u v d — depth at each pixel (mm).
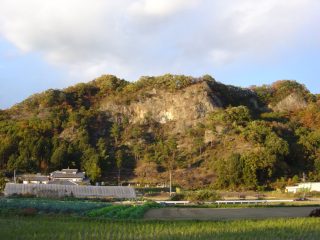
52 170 119625
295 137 131875
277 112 163625
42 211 40469
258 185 101312
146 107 156000
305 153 120188
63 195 71625
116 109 156750
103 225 29250
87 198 69875
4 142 125438
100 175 112750
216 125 136625
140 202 62938
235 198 75938
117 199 70438
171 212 45562
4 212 37750
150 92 161625
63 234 23703
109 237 23234
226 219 36531
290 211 47312
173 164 122625
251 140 124062
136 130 144500
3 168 117688
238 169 102875
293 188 90500
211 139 132125
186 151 130750
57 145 126750
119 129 146750
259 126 131000
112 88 171000
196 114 150250
